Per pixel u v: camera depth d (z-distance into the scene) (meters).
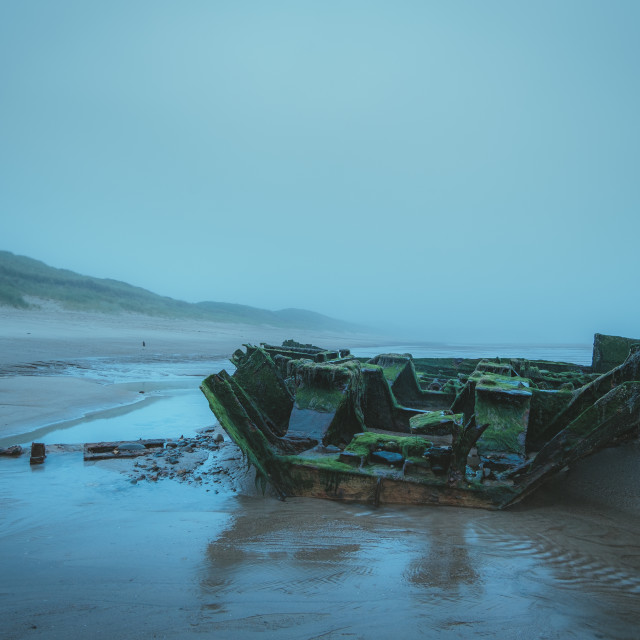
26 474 5.93
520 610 3.00
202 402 11.78
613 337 12.41
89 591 3.13
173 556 3.72
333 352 10.39
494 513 4.70
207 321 70.00
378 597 3.12
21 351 22.52
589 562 3.71
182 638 2.59
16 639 2.54
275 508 4.84
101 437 8.13
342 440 6.81
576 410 6.07
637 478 5.14
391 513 4.70
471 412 7.57
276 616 2.86
